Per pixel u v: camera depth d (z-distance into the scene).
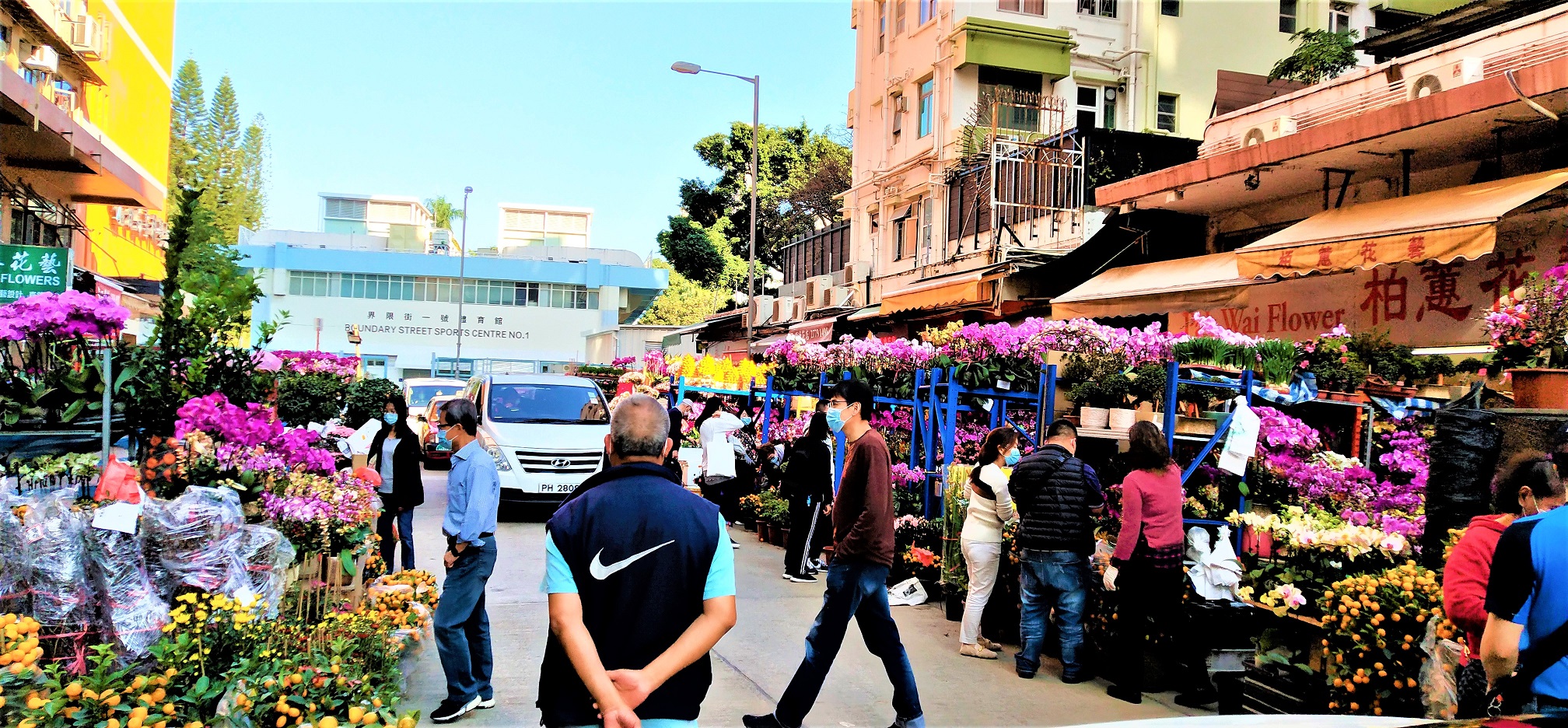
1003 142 20.47
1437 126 9.76
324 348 57.66
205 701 3.98
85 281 16.75
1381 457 7.30
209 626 4.40
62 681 3.89
